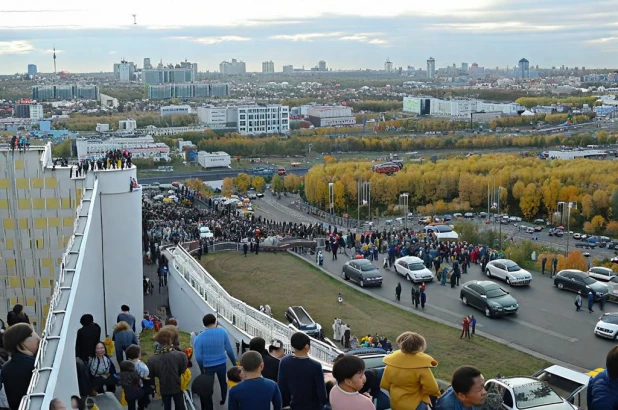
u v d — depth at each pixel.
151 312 57.12
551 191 153.12
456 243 92.62
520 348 50.97
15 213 48.50
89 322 25.02
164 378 21.77
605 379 14.42
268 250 83.69
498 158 197.50
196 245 83.06
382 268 75.94
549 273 73.31
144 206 118.88
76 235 36.88
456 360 49.03
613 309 59.41
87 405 21.61
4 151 47.88
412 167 186.50
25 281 48.94
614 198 142.75
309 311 61.19
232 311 42.56
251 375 16.22
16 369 18.33
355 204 169.12
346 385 14.30
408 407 15.84
